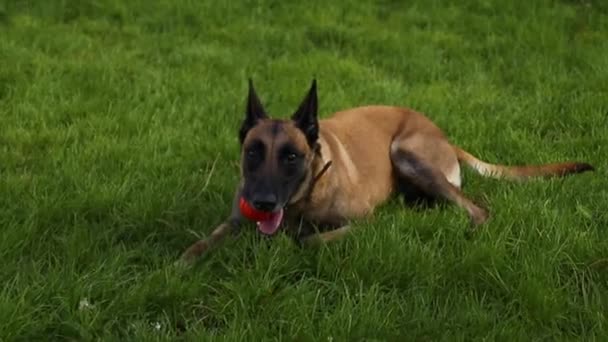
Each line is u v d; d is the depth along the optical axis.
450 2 5.62
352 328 2.62
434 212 3.15
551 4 5.54
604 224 3.17
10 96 4.17
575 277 2.87
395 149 3.39
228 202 3.29
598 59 4.71
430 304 2.76
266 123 2.98
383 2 5.69
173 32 5.12
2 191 3.27
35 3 5.36
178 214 3.18
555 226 3.05
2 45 4.66
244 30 5.14
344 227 3.05
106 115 4.01
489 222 3.09
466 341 2.62
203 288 2.80
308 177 3.00
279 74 4.57
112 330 2.66
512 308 2.74
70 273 2.80
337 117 3.41
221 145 3.71
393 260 2.88
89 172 3.43
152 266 2.93
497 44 4.98
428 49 4.92
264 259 2.88
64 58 4.66
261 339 2.60
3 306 2.62
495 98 4.32
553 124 4.01
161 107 4.16
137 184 3.38
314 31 5.14
